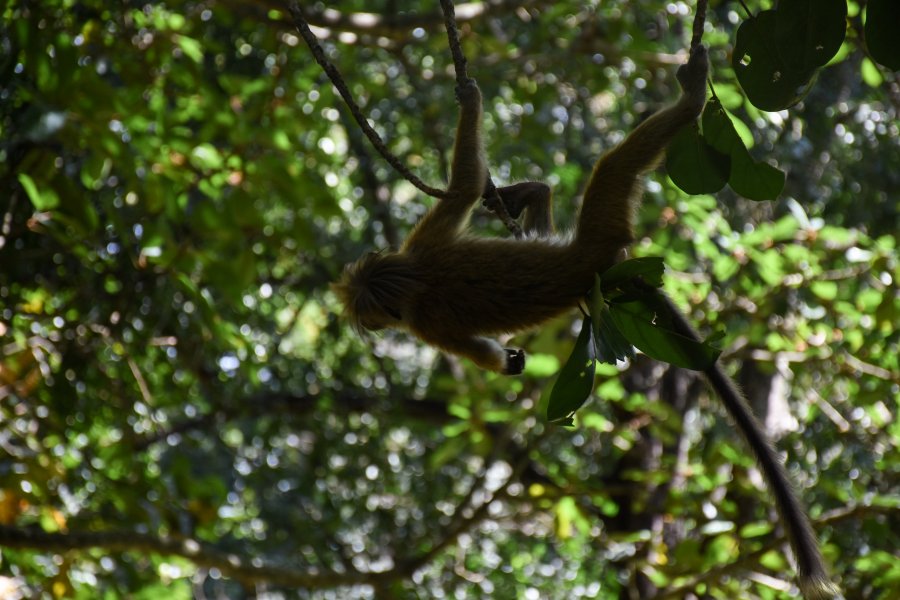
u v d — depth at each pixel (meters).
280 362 17.86
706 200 11.98
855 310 11.67
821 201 16.17
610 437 15.29
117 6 11.52
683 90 6.03
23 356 10.73
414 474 17.89
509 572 15.72
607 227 6.08
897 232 13.26
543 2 13.39
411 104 16.33
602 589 14.48
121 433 14.72
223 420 16.53
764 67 4.73
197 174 10.88
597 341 4.82
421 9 14.06
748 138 8.69
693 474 12.80
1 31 9.27
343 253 16.95
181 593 12.28
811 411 12.27
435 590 16.38
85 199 9.15
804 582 5.42
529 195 6.98
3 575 11.77
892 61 4.34
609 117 17.94
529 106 16.22
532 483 16.58
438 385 12.87
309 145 14.19
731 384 6.12
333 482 17.97
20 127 8.30
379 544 18.00
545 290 6.07
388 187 17.56
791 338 12.55
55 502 11.84
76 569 12.74
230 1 12.00
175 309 12.52
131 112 10.38
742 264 11.98
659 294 4.98
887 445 12.36
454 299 6.25
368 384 18.70
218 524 13.80
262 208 13.30
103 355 12.88
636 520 16.12
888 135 14.59
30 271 11.33
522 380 13.18
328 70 5.82
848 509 11.07
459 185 6.47
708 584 11.73
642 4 13.65
